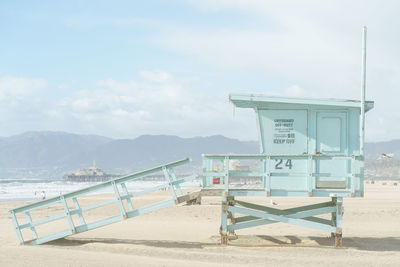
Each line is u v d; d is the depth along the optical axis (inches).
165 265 345.4
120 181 491.5
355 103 471.5
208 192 467.5
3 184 6117.1
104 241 521.3
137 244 491.2
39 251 420.2
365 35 470.6
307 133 482.3
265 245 468.8
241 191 461.7
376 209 980.6
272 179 478.6
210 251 438.9
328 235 585.0
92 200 1545.3
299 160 478.0
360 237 574.2
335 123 480.1
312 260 389.1
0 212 997.2
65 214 500.7
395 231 642.2
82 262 353.4
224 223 472.1
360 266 367.6
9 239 558.6
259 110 490.9
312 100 477.7
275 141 486.9
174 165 479.5
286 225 693.3
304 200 1422.2
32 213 968.9
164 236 571.5
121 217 488.4
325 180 471.5
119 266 338.3
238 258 392.8
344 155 460.1
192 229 647.8
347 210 946.7
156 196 1863.9
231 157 463.8
